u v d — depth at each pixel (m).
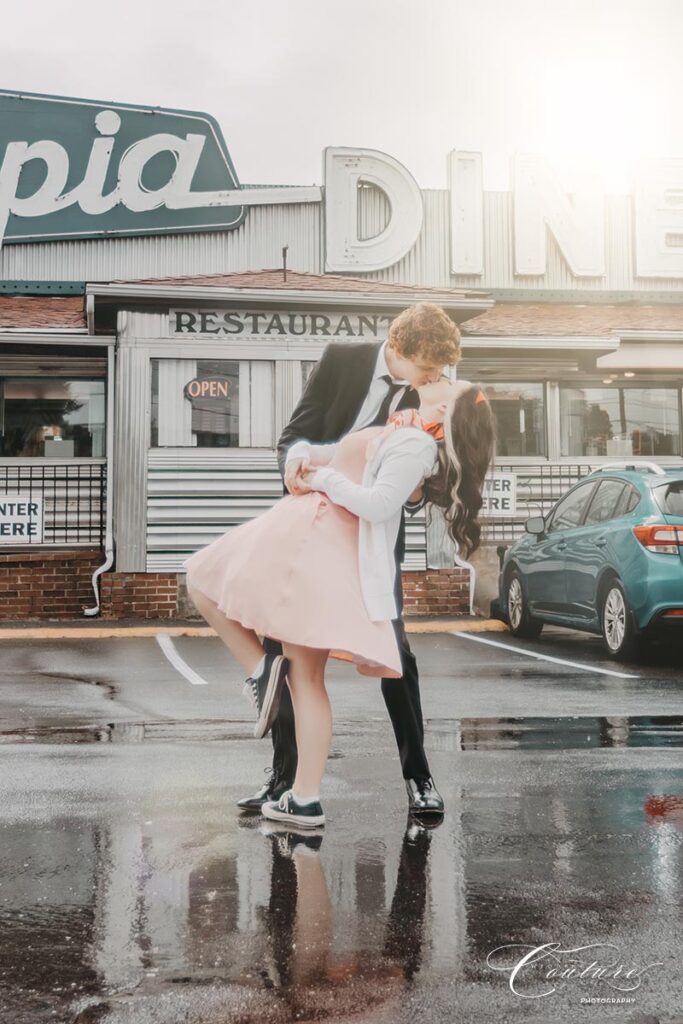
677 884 3.02
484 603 14.16
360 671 3.63
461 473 3.77
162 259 15.09
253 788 4.20
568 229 15.98
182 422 13.41
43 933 2.62
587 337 14.17
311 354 13.60
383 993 2.29
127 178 14.99
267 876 3.09
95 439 14.37
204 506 13.41
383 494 3.46
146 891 2.95
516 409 15.33
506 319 15.05
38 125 14.88
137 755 4.87
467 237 15.59
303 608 3.39
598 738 5.34
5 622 12.84
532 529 10.48
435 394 3.76
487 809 3.88
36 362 14.21
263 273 14.49
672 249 16.20
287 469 3.65
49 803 3.94
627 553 8.88
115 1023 2.14
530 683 7.64
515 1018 2.18
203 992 2.29
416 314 3.70
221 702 6.71
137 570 13.29
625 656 8.99
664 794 4.12
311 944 2.56
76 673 8.34
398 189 15.44
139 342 13.31
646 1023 2.16
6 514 13.49
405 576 13.90
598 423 15.55
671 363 14.99
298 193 15.29
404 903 2.85
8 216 14.74
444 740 5.29
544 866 3.19
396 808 3.90
